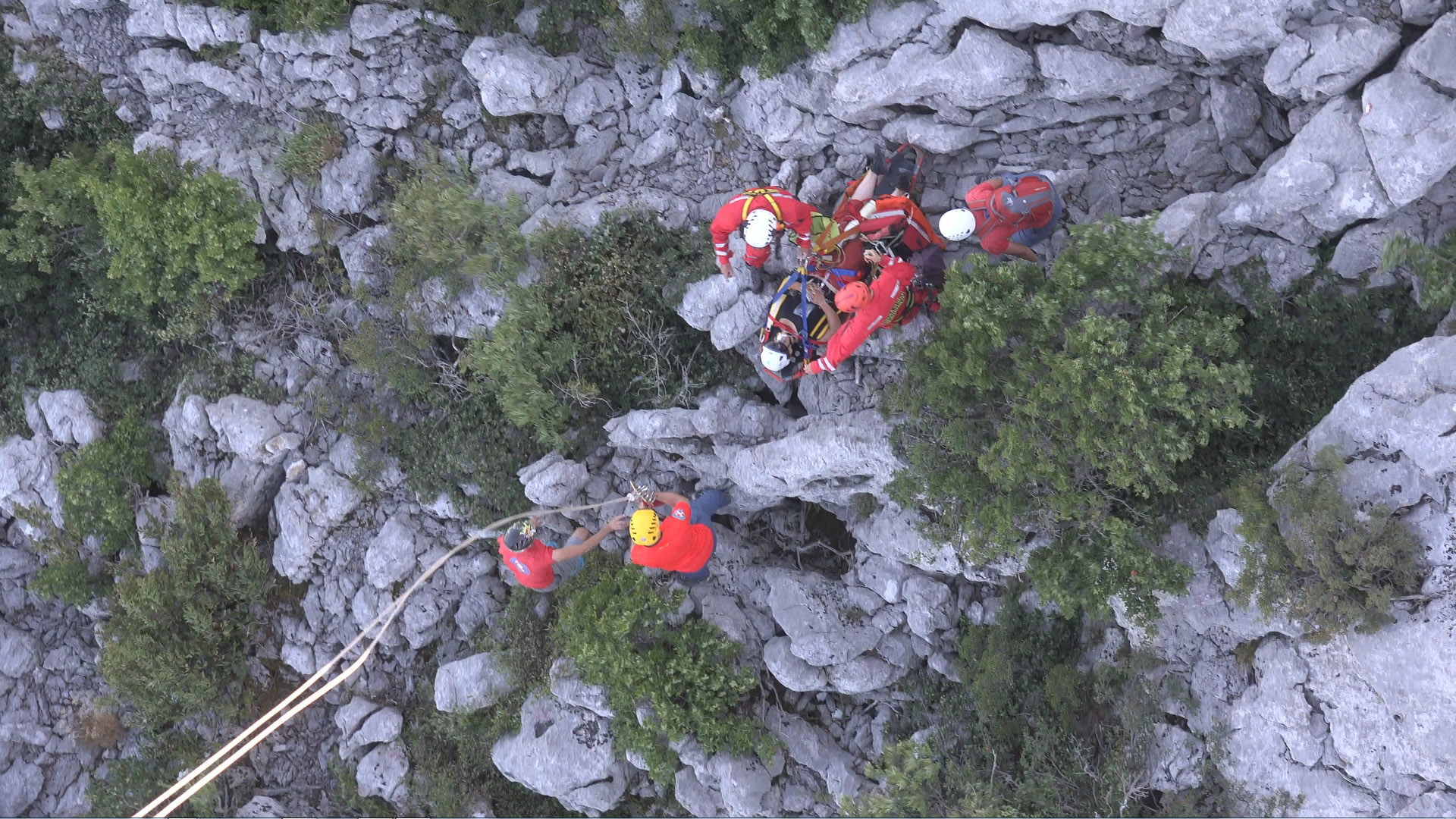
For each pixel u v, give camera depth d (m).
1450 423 8.00
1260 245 9.49
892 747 10.79
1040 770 10.50
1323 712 9.21
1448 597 8.26
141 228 11.57
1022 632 11.04
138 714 13.45
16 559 14.33
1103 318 8.45
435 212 10.98
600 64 11.67
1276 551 8.70
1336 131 8.66
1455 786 8.40
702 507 11.07
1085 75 9.38
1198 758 10.02
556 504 11.82
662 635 11.46
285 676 13.41
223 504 12.83
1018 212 8.95
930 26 9.69
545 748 11.82
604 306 11.33
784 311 9.13
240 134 12.32
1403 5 8.29
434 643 13.10
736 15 10.41
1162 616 9.52
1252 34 8.68
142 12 12.22
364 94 11.84
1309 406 9.47
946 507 10.23
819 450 10.55
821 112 10.55
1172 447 8.58
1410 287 9.16
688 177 11.38
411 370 12.25
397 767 12.88
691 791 11.46
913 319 9.93
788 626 11.45
